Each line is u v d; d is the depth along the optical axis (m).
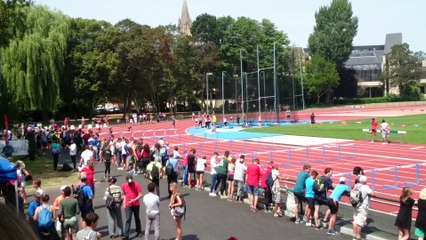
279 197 16.78
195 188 22.22
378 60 147.38
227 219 16.56
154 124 75.88
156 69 84.31
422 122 56.81
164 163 25.94
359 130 48.84
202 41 102.88
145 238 13.89
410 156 30.38
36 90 57.78
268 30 112.31
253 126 64.88
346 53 121.31
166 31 99.19
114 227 14.63
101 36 79.56
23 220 1.19
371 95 144.00
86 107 91.38
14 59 55.66
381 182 22.09
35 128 45.62
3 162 2.94
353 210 14.60
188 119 89.25
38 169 30.05
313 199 15.23
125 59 81.06
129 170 28.22
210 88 98.56
